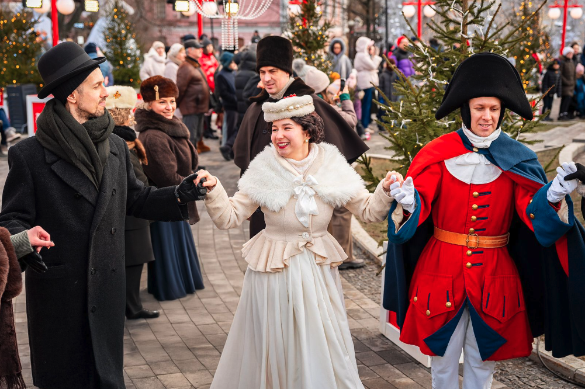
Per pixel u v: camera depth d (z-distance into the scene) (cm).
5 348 295
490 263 345
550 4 2709
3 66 1603
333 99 690
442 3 472
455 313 346
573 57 1800
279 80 488
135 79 2256
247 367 353
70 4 1409
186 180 345
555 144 1293
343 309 356
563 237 334
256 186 348
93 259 340
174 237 577
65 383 342
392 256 375
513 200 346
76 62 336
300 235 346
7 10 1925
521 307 349
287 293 340
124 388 359
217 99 1398
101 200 340
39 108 1175
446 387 358
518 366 441
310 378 335
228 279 627
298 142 347
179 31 4716
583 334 337
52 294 337
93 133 340
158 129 536
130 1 4041
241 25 4488
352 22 2411
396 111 469
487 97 333
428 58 467
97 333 342
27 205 330
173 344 482
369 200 349
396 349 470
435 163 346
